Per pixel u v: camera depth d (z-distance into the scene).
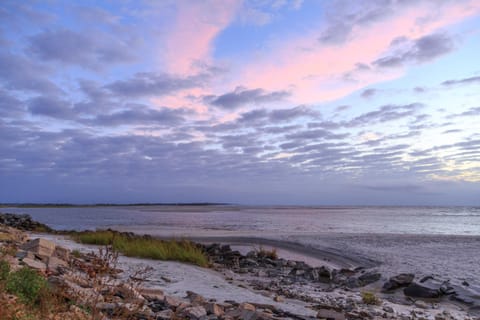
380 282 16.92
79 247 19.53
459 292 14.31
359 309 11.34
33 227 39.62
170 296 8.77
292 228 52.12
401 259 23.64
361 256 24.81
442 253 25.97
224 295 10.63
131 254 18.23
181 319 6.75
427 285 14.98
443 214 131.75
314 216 105.31
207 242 31.98
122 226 56.38
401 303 13.38
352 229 50.97
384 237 35.31
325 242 31.50
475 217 103.62
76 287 6.78
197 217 96.25
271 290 13.55
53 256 11.44
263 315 7.68
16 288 6.04
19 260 9.16
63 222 69.19
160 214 122.88
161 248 18.55
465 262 22.44
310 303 11.43
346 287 15.98
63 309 5.54
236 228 51.81
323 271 18.47
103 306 5.96
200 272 15.23
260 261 22.62
